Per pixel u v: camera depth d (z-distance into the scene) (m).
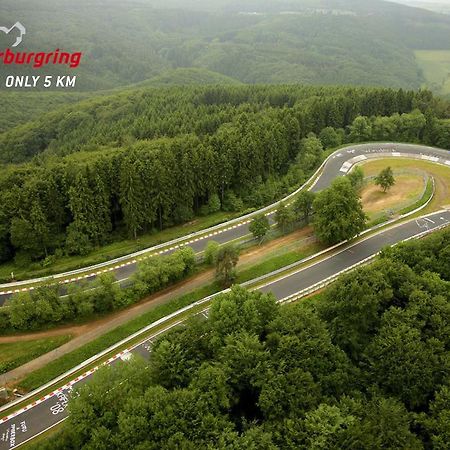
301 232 94.62
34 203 83.06
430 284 61.00
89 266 83.50
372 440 40.53
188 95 197.25
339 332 56.25
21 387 59.19
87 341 66.25
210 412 44.47
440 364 50.25
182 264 76.06
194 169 100.50
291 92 176.25
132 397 45.56
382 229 94.94
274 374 47.38
